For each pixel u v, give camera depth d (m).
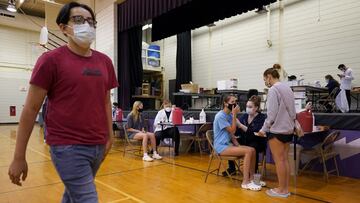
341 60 7.21
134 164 4.60
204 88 10.63
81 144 1.18
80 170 1.17
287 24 8.30
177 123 5.16
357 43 6.94
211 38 10.65
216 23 10.44
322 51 7.56
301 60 7.99
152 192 3.16
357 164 3.82
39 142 7.11
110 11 9.11
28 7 12.67
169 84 12.06
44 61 1.14
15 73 13.58
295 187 3.38
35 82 1.12
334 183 3.57
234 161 3.91
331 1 7.39
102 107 1.29
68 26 1.25
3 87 13.30
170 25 8.16
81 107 1.19
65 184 1.17
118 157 5.18
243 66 9.51
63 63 1.17
